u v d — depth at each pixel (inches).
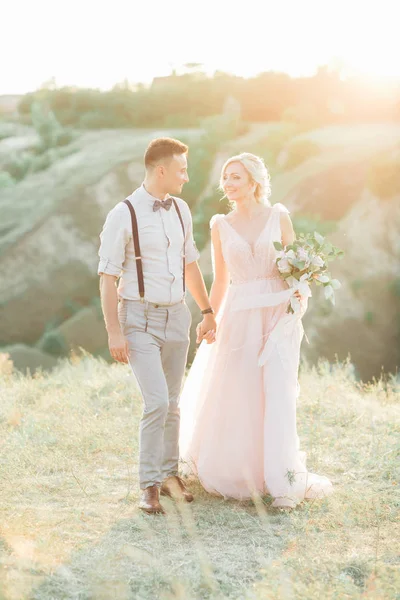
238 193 184.5
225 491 178.1
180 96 3592.5
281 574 129.2
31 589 125.1
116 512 167.5
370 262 1947.6
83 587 126.3
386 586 124.3
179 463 191.6
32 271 2405.3
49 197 2655.0
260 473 177.9
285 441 173.9
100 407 262.1
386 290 1881.2
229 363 182.1
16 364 2041.1
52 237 2484.0
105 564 134.7
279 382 177.5
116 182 2691.9
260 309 182.4
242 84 3484.3
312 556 140.6
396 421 239.8
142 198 172.7
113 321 169.8
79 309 2356.1
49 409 264.2
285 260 179.5
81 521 160.9
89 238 2509.8
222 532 155.9
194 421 191.9
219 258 190.5
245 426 178.2
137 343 171.9
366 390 296.0
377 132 2674.7
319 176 2182.6
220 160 2696.9
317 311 1849.2
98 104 3688.5
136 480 190.7
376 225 1993.1
